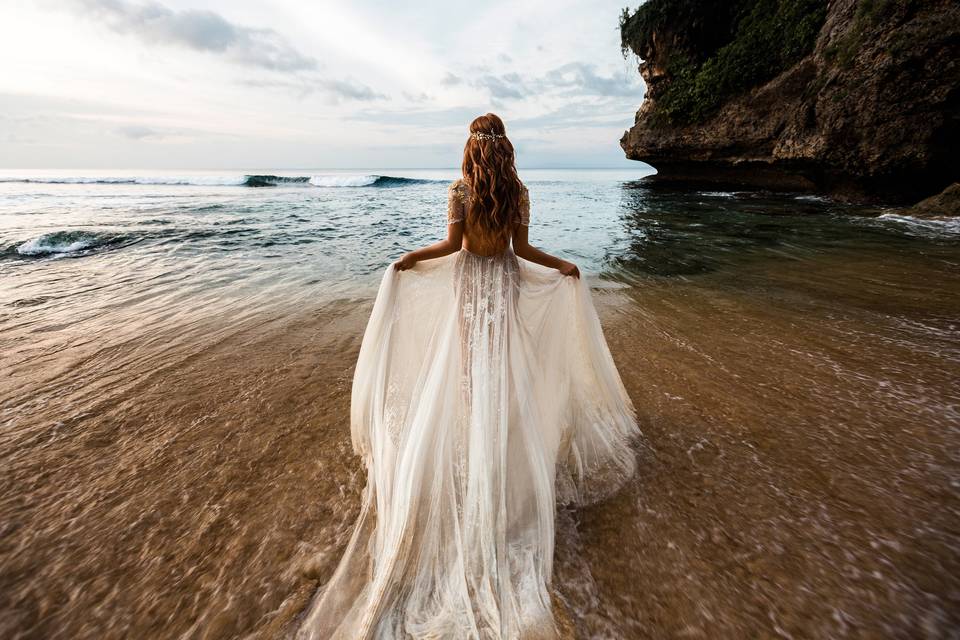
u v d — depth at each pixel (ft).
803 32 56.18
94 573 6.38
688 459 8.71
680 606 5.80
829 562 6.38
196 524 7.27
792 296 18.97
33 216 44.65
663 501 7.66
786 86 58.54
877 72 43.88
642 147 82.53
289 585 6.20
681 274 23.20
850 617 5.58
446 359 7.17
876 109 44.86
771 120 60.80
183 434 9.75
